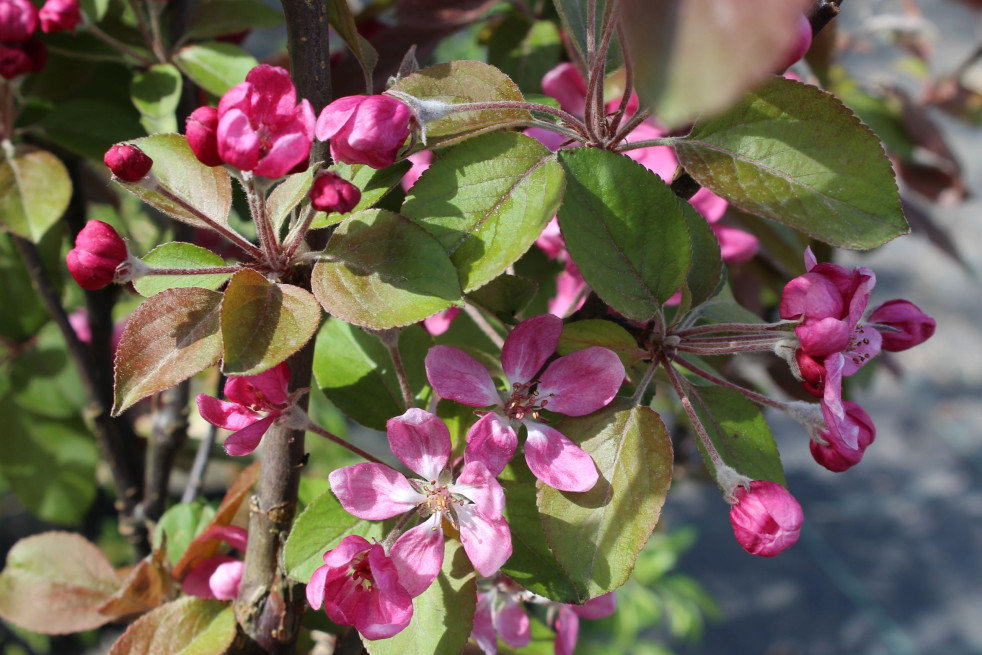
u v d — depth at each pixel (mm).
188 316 409
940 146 789
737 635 1693
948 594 1762
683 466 817
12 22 506
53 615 518
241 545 478
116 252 411
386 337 440
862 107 794
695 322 477
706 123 425
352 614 408
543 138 489
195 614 461
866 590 1774
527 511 434
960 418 2131
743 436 443
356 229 411
